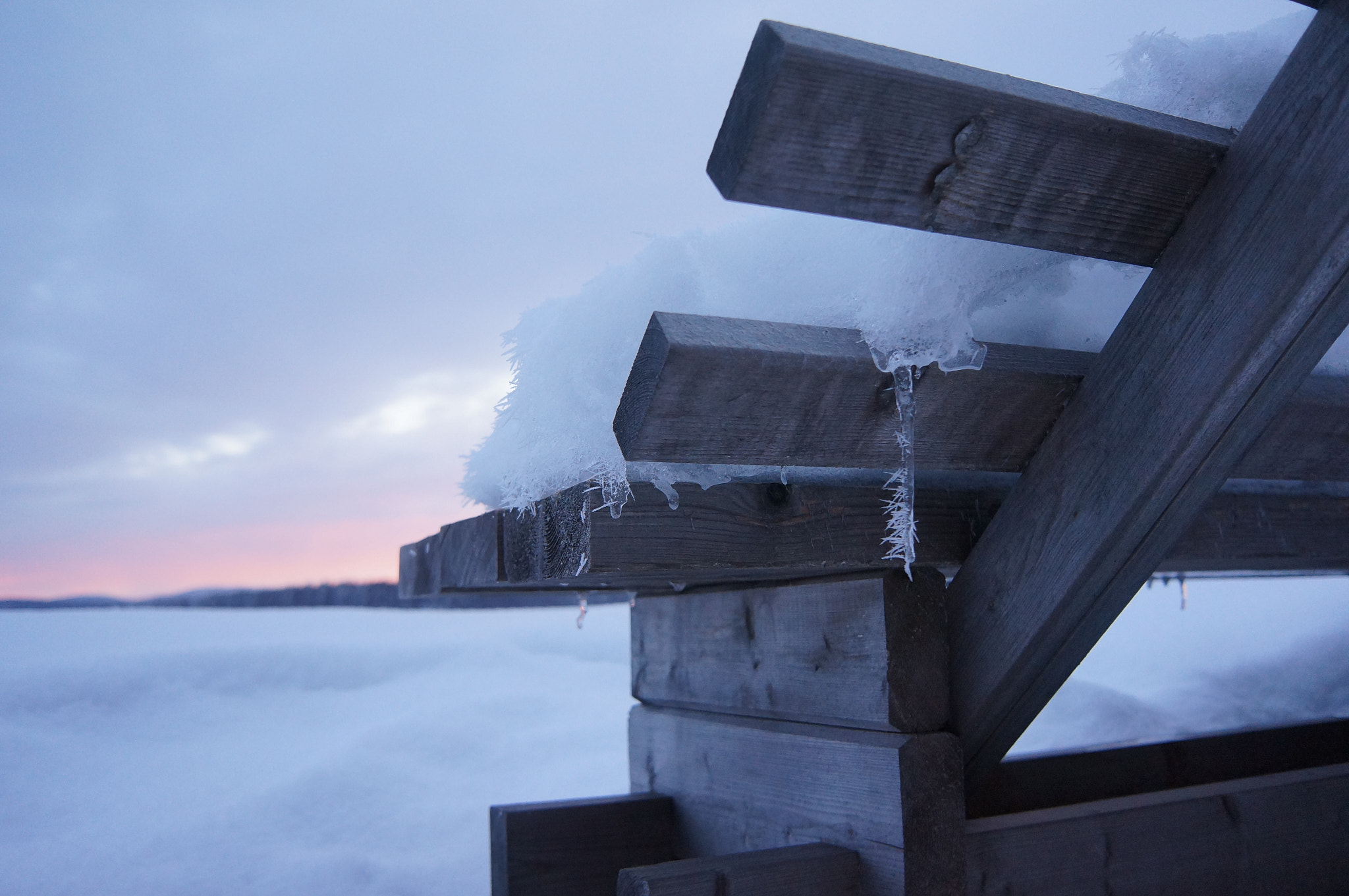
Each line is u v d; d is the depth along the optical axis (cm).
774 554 124
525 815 187
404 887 267
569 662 621
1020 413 120
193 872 282
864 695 138
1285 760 207
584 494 113
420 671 598
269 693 547
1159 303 107
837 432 110
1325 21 88
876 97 80
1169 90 109
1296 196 90
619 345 112
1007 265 108
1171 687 388
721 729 180
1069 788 180
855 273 108
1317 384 128
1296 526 160
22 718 469
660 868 129
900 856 129
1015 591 128
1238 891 161
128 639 717
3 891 273
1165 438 105
